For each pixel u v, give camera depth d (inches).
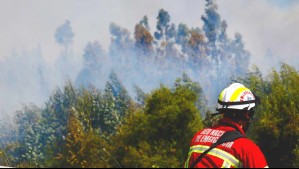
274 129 184.7
